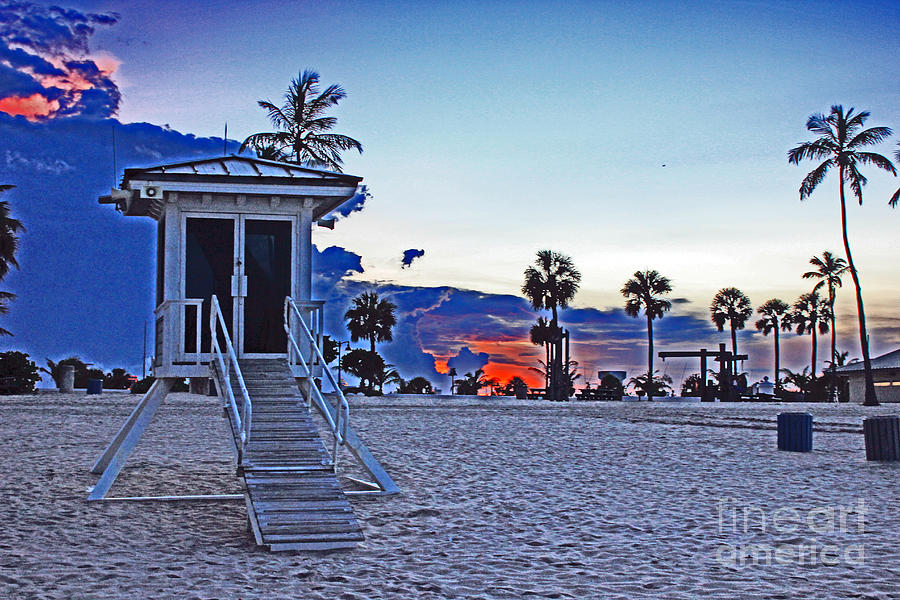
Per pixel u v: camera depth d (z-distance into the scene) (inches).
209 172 457.7
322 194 465.1
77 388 2018.9
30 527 363.9
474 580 286.7
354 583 280.5
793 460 633.0
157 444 696.4
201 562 307.1
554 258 2955.2
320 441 379.9
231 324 458.6
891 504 439.2
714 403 2229.3
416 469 565.6
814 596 267.9
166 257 455.5
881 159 1966.0
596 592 272.5
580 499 454.9
